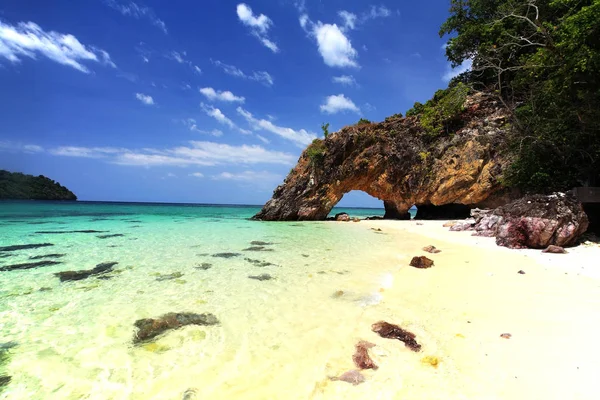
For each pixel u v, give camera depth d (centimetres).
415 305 663
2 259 1084
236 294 742
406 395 364
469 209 3228
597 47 1277
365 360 439
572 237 1267
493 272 916
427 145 3131
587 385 366
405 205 3297
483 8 2839
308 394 370
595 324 530
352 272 953
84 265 1008
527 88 2170
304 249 1366
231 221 3089
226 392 376
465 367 419
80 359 446
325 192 3328
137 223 2564
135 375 409
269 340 511
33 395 366
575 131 1605
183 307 654
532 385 372
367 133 3266
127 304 668
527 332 512
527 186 1839
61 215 3238
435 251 1286
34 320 580
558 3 1823
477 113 2938
